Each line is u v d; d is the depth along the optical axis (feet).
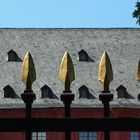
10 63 177.27
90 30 196.24
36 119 20.66
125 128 20.83
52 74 173.78
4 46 184.24
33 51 183.83
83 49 184.96
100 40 191.52
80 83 170.09
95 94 166.30
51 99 163.32
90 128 20.79
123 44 189.88
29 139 20.56
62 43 188.75
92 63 179.93
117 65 179.11
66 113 21.68
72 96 21.76
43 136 157.58
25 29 193.98
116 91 166.91
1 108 159.63
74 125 20.74
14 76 171.94
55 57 181.88
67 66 21.90
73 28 196.24
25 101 21.63
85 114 160.45
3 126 20.47
